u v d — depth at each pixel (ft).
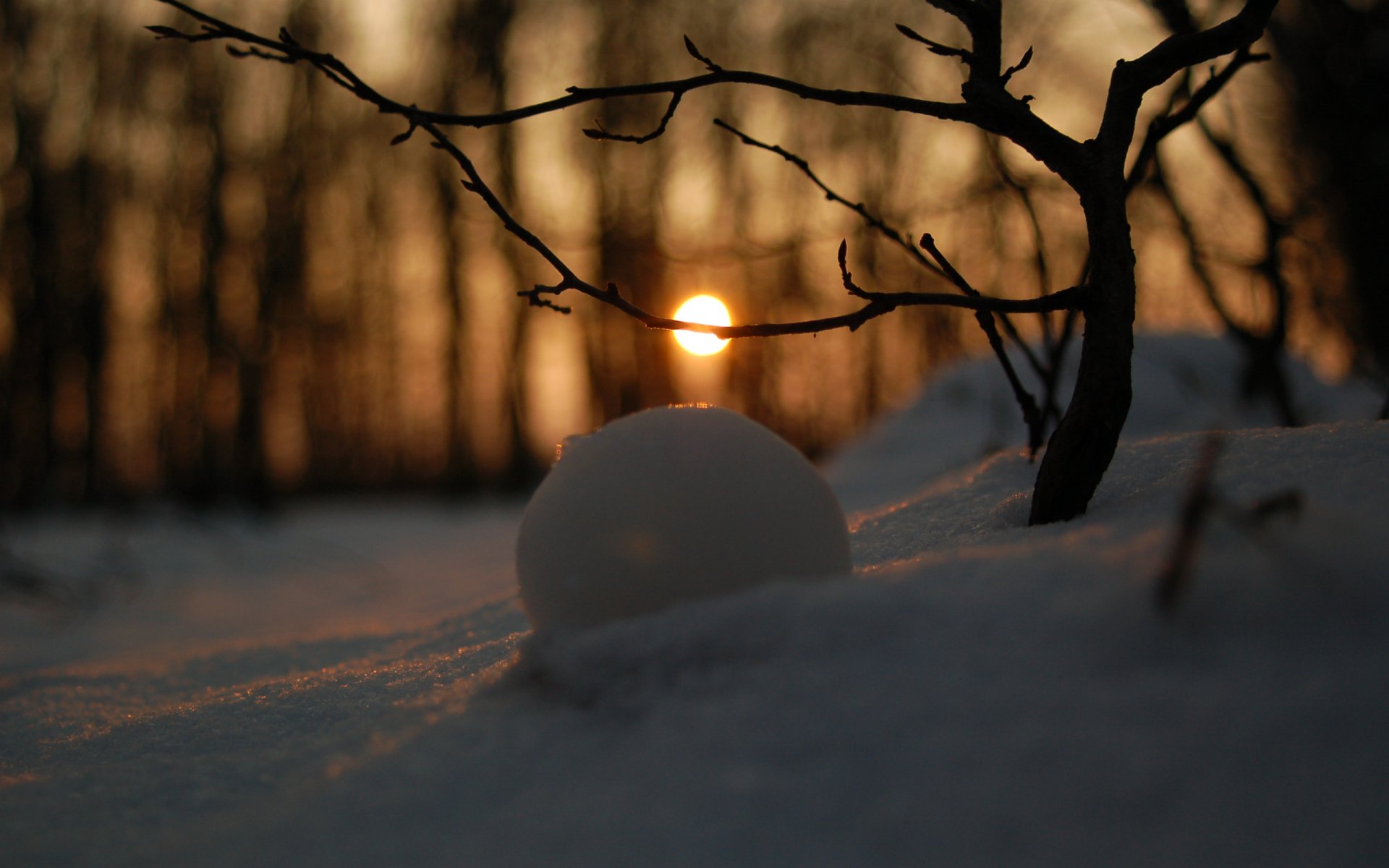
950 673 4.31
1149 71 6.93
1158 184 14.26
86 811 5.43
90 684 10.08
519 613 9.77
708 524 5.32
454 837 4.10
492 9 47.34
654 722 4.54
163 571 28.50
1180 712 3.89
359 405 51.21
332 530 37.76
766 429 5.91
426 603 19.49
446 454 49.39
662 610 5.33
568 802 4.17
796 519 5.47
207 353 43.98
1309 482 5.88
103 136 44.62
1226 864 3.34
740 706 4.43
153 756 6.41
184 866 4.36
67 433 45.24
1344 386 21.54
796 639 4.72
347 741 5.85
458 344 49.11
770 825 3.80
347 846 4.17
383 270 50.06
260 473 42.91
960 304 6.27
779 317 47.19
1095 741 3.84
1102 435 6.46
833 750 4.08
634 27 47.73
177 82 43.78
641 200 48.32
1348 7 19.03
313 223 47.47
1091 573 4.75
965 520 7.95
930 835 3.63
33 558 28.07
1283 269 15.78
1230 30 6.80
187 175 45.01
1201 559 4.56
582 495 5.53
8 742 7.95
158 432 45.96
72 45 44.16
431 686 7.04
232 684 9.70
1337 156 19.66
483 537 35.29
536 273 48.80
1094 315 6.61
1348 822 3.39
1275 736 3.73
